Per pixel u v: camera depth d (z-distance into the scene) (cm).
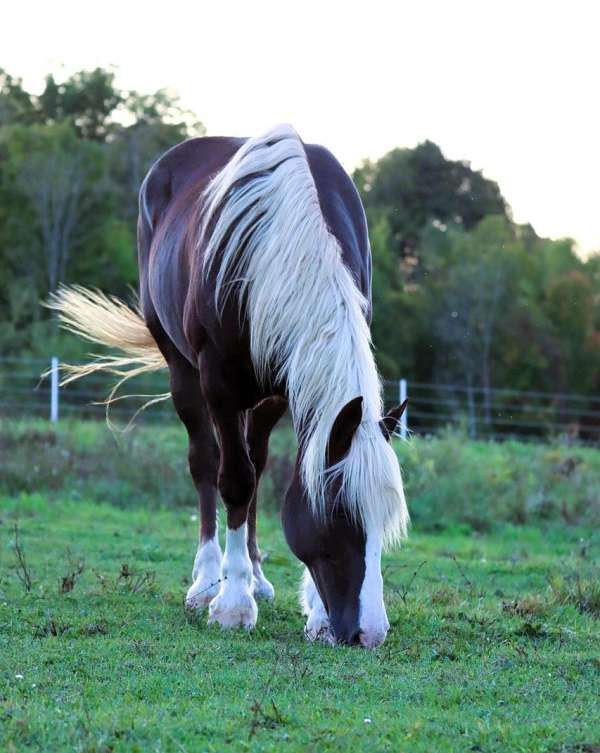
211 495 816
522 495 1588
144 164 5178
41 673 541
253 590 793
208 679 535
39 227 4609
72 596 769
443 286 4756
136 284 4725
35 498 1484
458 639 655
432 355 4750
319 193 684
